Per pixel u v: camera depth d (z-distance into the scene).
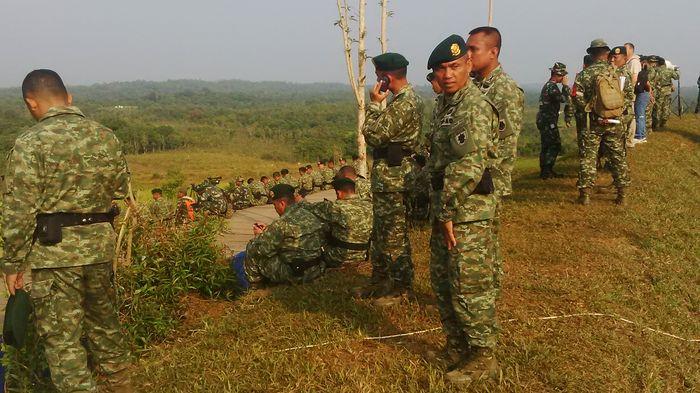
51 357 3.05
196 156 87.81
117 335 3.35
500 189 4.03
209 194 14.48
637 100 11.56
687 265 5.85
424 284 4.90
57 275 3.00
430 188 3.33
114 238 3.24
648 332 4.27
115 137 3.21
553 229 6.78
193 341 4.03
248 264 5.14
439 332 4.01
